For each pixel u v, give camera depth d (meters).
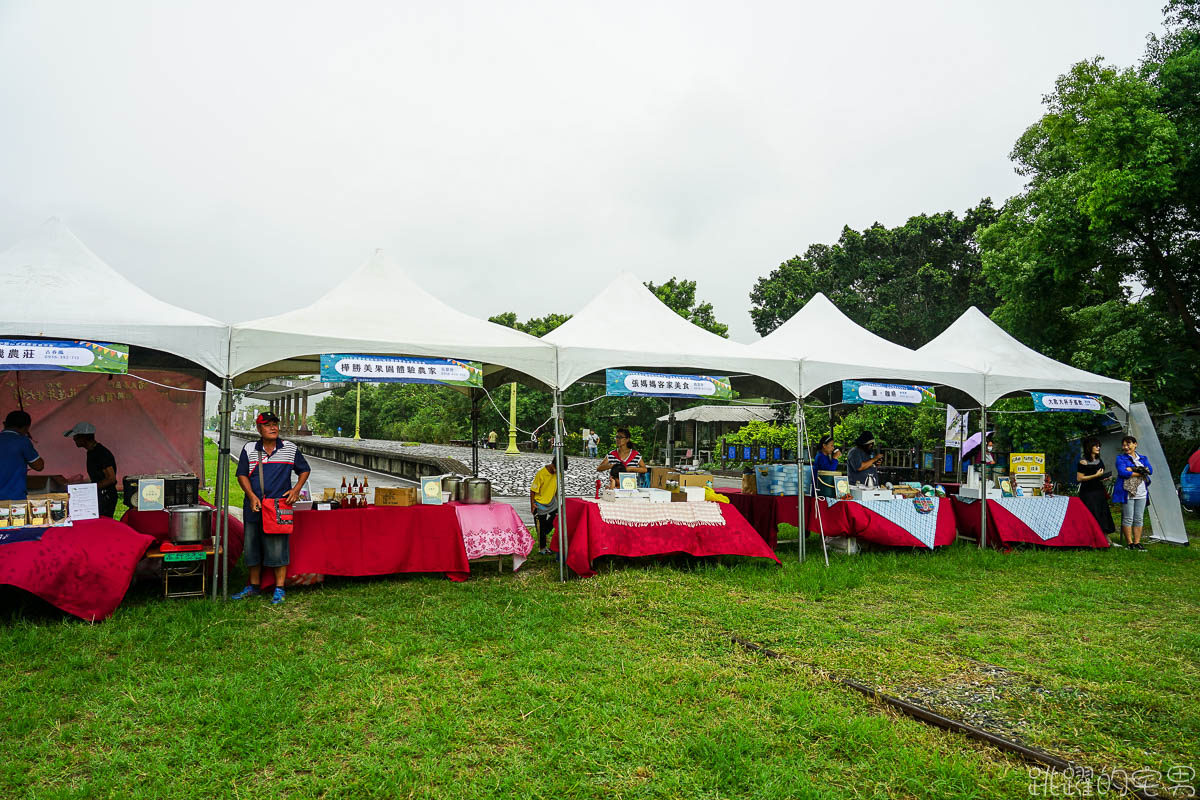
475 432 10.59
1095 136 14.36
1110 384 11.92
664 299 30.22
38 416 9.38
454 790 3.53
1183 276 16.77
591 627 6.32
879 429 21.59
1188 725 4.44
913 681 5.12
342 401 54.38
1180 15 16.02
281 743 3.99
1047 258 16.61
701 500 9.03
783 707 4.53
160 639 5.68
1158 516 11.92
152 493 7.22
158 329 6.66
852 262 30.31
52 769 3.71
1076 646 5.97
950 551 10.16
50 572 5.95
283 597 7.00
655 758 3.88
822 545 9.38
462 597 7.18
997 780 3.68
